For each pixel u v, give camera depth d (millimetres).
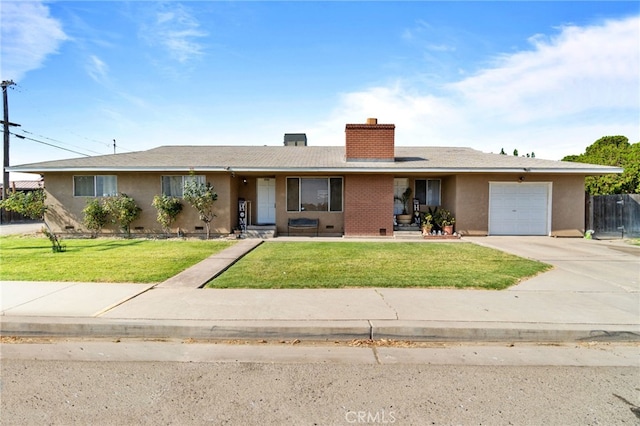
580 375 3240
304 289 5652
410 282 6082
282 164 13359
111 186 13656
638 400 2814
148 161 13914
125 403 2762
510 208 13695
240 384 3068
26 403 2762
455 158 15258
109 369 3357
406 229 14000
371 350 3811
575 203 13562
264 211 15031
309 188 14148
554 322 4223
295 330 4066
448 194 14391
